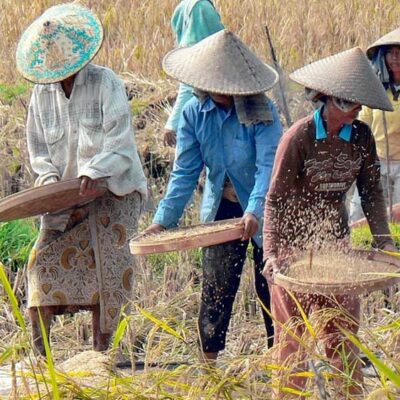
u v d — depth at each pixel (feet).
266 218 36.22
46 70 44.52
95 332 47.16
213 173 43.01
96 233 45.93
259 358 29.48
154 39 94.07
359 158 36.32
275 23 99.09
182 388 29.19
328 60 35.81
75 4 46.47
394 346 31.17
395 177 55.52
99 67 46.06
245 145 42.19
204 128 42.42
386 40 52.75
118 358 44.39
